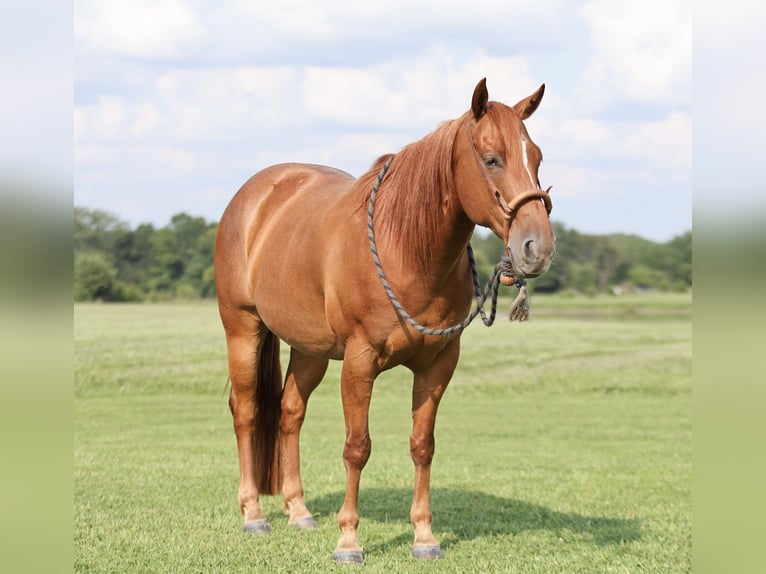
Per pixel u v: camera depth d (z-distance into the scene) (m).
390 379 18.36
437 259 4.77
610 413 14.34
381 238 4.87
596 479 8.40
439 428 12.56
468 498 7.36
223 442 10.81
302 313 5.50
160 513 6.55
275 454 6.36
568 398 16.42
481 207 4.50
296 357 6.39
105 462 9.01
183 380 17.48
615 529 6.14
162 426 12.45
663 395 16.70
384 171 5.07
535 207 4.27
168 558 5.24
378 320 4.89
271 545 5.57
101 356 19.92
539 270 4.17
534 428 12.56
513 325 31.52
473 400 16.17
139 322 31.27
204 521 6.29
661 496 7.52
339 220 5.19
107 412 13.97
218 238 6.59
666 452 10.34
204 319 33.41
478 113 4.57
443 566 5.02
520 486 7.98
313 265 5.32
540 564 5.12
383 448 10.68
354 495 5.19
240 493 6.20
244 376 6.33
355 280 4.94
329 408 15.13
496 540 5.75
